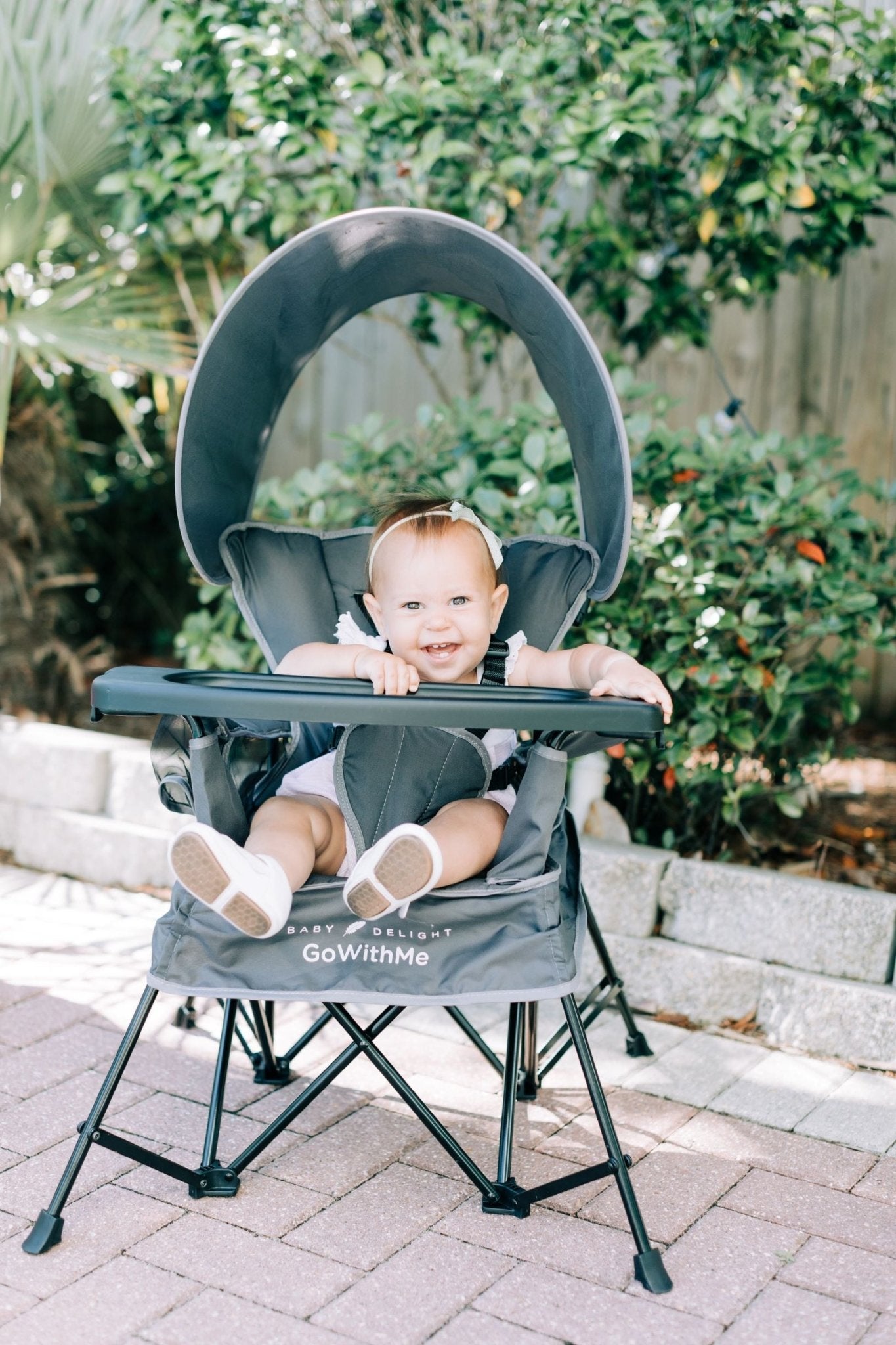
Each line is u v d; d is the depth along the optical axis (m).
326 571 2.63
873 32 3.52
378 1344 1.82
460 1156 2.13
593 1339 1.85
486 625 2.32
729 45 3.31
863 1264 2.06
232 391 2.35
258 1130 2.39
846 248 3.62
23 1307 1.87
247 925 1.90
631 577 3.20
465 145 3.22
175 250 3.92
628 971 2.98
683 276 3.81
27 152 3.65
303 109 3.32
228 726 2.20
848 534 3.35
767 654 3.04
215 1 3.51
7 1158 2.26
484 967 1.99
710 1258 2.06
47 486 4.49
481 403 4.42
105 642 5.31
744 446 3.29
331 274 2.35
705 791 3.33
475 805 2.18
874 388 4.55
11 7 3.49
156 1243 2.04
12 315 3.72
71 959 3.09
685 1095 2.59
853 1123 2.50
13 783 3.73
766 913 2.87
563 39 3.33
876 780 4.02
